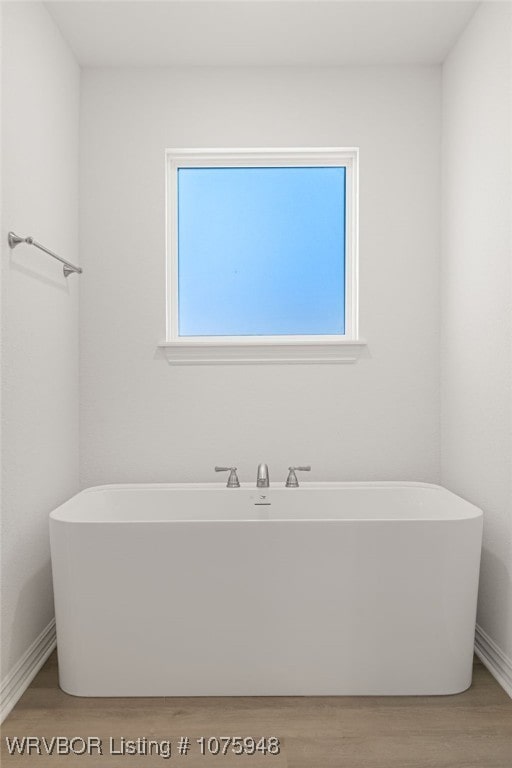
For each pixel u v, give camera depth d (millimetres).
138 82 2768
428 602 1990
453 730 1798
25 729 1810
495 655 2156
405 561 1987
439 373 2785
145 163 2768
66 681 2027
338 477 2781
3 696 1891
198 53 2658
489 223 2223
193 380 2775
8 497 1970
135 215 2768
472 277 2391
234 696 2002
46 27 2324
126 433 2768
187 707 1938
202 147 2771
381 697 1995
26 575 2123
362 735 1775
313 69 2775
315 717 1873
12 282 1990
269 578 1995
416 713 1892
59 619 2035
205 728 1816
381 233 2777
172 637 2000
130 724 1837
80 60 2707
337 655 2002
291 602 1999
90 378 2764
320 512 2621
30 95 2162
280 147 2773
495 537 2180
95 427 2766
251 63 2744
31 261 2162
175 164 2875
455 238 2584
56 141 2441
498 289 2148
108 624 1994
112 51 2637
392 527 1982
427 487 2602
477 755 1683
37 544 2230
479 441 2326
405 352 2783
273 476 2781
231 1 2285
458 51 2545
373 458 2783
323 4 2309
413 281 2781
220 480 2777
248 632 2000
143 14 2363
